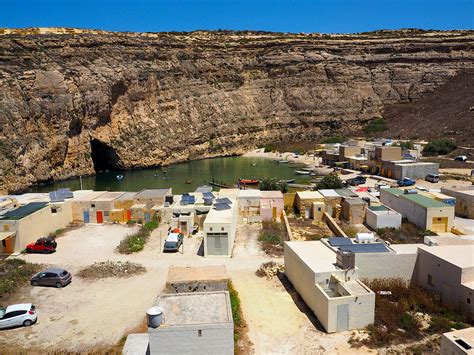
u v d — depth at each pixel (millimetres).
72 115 94188
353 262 28094
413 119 133000
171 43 125625
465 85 139750
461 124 116125
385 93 146500
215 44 135250
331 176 67062
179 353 21266
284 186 67188
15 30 98875
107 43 107750
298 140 135375
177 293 24938
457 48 151375
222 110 129375
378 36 153250
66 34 102438
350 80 144625
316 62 143250
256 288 32031
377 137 125562
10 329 27250
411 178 72625
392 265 30906
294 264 31766
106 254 39750
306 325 26734
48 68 91938
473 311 26406
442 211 43188
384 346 24109
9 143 80875
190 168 106312
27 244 41062
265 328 26500
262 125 134750
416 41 151000
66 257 39125
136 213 48844
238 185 79312
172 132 116625
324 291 27156
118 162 105750
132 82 109625
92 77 99750
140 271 35531
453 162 86375
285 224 45938
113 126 105812
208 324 21172
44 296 31594
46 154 89062
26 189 82000
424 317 27078
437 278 29234
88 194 53531
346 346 24250
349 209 47469
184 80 124938
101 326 27328
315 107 139500
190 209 47938
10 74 86125
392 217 44281
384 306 27656
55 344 25359
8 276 34062
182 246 41375
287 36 147125
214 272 29109
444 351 21031
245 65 138250
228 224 38375
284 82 140375
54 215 46438
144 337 24375
